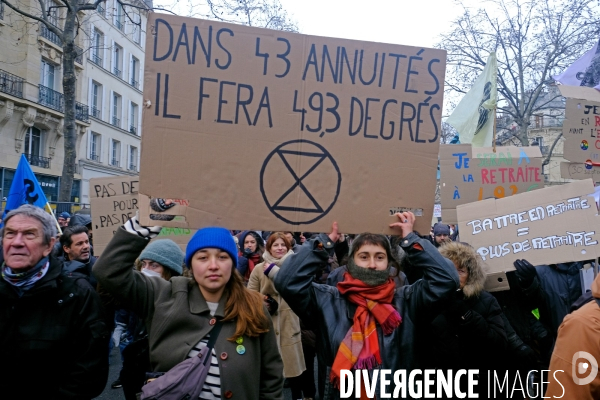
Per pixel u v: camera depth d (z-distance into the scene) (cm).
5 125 2130
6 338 229
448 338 311
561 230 350
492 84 573
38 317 235
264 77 252
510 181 479
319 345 255
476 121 586
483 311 316
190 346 221
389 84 263
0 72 2056
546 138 3219
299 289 246
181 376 209
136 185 527
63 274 248
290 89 254
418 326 251
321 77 257
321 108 256
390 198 258
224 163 245
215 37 248
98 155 2997
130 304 230
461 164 482
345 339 241
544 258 349
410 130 263
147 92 240
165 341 225
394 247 323
